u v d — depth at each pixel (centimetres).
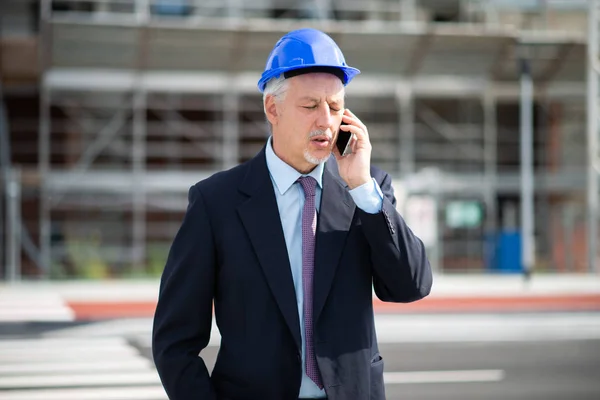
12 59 3041
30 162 3319
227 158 3169
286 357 418
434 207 2844
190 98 3161
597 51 3167
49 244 3144
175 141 3288
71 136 3253
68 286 2744
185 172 3256
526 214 2808
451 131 3350
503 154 3519
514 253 3195
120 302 2341
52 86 2994
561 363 1569
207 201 437
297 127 423
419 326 2028
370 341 430
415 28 3066
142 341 1761
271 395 416
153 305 2280
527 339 1847
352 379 418
